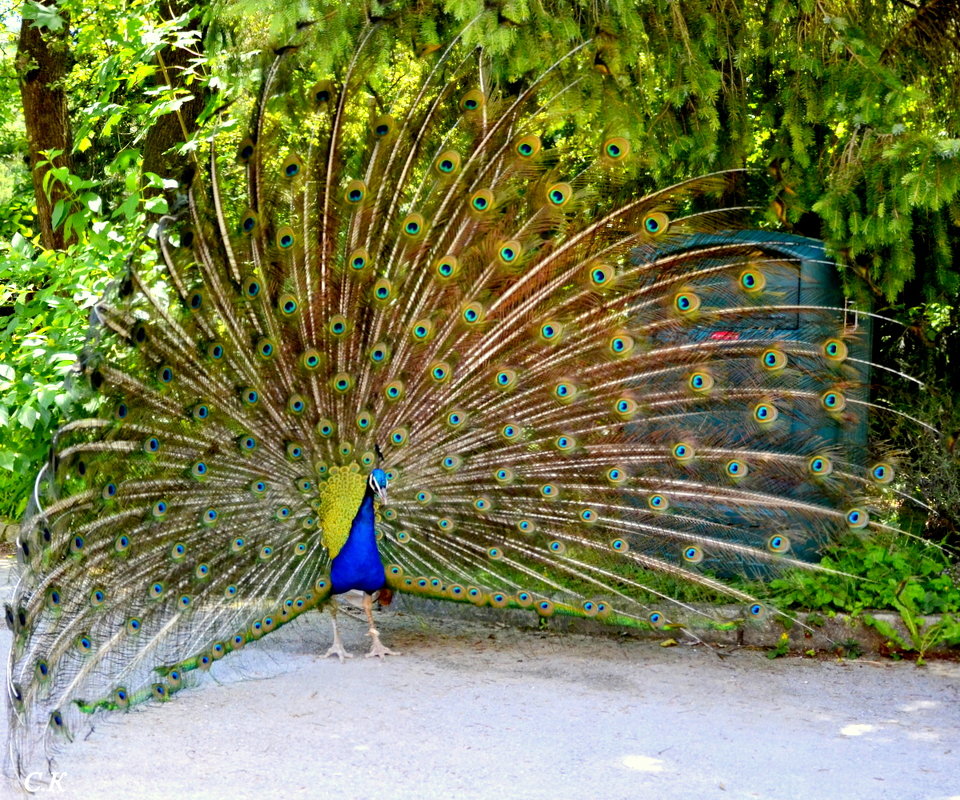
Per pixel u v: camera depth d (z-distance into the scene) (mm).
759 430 6555
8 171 17125
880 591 6973
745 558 6500
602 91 6965
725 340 6559
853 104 7043
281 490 6477
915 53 7520
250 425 6445
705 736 5309
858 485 6465
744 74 7656
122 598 5730
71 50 10758
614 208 6570
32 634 5176
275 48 6668
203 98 10953
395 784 4664
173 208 6320
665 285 6562
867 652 6840
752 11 7449
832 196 6891
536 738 5266
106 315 5848
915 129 6879
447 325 6629
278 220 6477
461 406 6676
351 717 5570
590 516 6613
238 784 4656
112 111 9234
